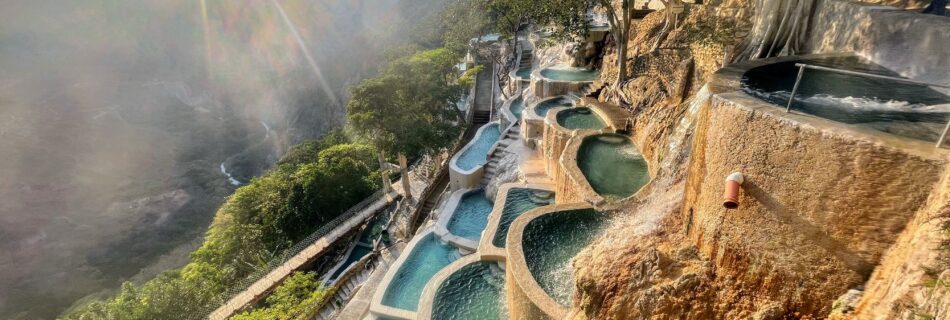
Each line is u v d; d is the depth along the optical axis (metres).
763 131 7.45
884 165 5.92
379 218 31.66
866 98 8.73
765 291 7.73
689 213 10.09
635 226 11.70
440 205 26.95
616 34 25.20
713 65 18.70
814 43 14.91
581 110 26.05
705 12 22.52
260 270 27.02
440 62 39.09
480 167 27.14
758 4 17.05
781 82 9.94
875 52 11.81
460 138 39.09
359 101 29.53
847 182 6.32
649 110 20.89
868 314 5.83
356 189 34.00
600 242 11.70
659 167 16.12
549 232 14.86
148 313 22.42
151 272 56.31
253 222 34.69
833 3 13.99
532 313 11.93
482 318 14.20
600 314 9.43
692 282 8.56
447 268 16.16
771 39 16.23
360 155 39.38
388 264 22.53
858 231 6.32
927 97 8.86
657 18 27.33
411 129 30.27
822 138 6.52
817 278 6.90
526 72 44.12
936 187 5.45
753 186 7.73
